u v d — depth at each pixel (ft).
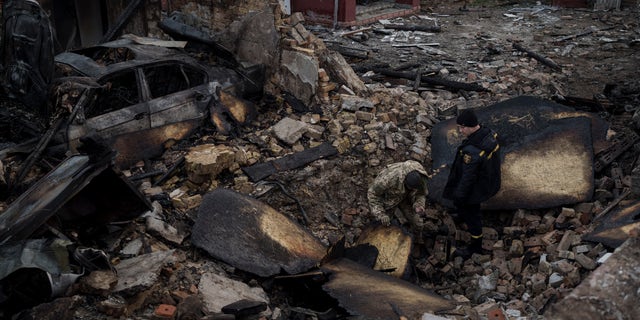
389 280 17.67
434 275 20.98
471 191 20.36
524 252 20.89
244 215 19.52
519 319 16.75
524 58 37.52
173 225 19.72
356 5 50.26
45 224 15.87
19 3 22.12
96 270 15.75
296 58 27.66
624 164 23.20
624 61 37.09
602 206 21.74
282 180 22.82
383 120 26.55
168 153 23.47
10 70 22.36
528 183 22.76
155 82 26.18
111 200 17.30
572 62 37.09
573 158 23.18
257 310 15.74
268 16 28.25
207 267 17.87
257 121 26.61
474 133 20.22
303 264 18.37
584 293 10.99
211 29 31.32
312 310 17.52
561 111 25.16
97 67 23.88
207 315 15.52
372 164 24.48
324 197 23.35
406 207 21.40
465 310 16.81
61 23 42.22
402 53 39.09
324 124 26.50
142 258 17.10
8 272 13.92
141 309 15.75
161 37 34.96
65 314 14.32
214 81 25.72
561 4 51.75
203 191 22.06
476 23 47.09
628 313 10.77
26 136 22.72
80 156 16.93
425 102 29.30
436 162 24.66
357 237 22.35
